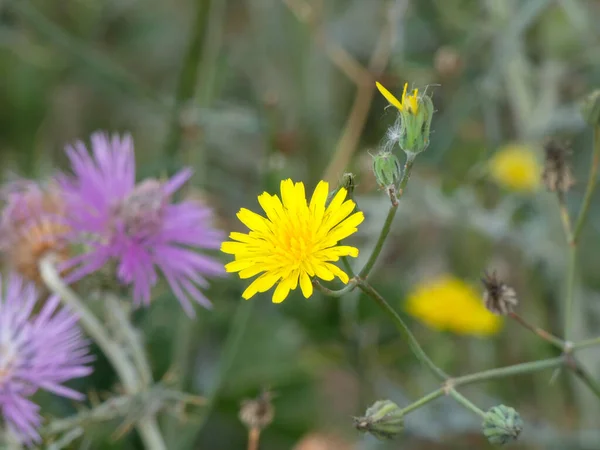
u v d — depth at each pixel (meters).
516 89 0.42
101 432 0.31
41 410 0.31
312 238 0.24
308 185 0.41
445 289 0.38
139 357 0.28
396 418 0.24
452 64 0.40
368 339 0.40
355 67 0.40
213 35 0.38
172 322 0.37
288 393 0.39
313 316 0.39
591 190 0.27
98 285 0.28
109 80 0.38
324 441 0.39
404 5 0.39
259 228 0.24
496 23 0.40
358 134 0.39
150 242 0.29
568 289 0.27
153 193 0.29
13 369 0.27
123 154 0.29
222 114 0.39
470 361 0.41
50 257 0.29
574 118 0.41
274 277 0.24
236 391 0.38
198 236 0.29
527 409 0.40
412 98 0.23
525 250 0.41
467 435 0.39
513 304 0.26
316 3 0.42
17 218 0.29
